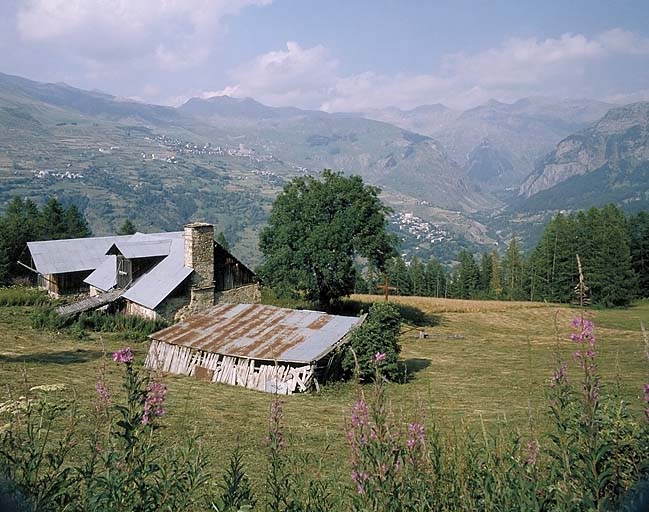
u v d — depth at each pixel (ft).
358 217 159.74
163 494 18.35
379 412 18.57
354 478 17.78
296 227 160.56
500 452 19.98
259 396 81.41
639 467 18.26
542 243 301.63
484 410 63.00
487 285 365.81
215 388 86.69
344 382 88.28
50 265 182.70
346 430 18.83
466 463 19.77
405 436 20.43
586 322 18.07
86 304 142.72
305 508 20.26
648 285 292.61
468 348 142.00
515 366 111.65
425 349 140.26
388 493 17.16
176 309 136.05
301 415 67.87
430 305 219.82
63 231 287.28
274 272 161.17
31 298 170.71
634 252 293.64
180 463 21.36
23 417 26.03
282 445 22.12
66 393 62.18
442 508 18.34
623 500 16.22
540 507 16.78
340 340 90.12
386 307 93.15
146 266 149.79
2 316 146.61
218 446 49.19
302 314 101.71
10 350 108.27
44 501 17.78
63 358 101.96
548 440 22.56
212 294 140.97
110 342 123.24
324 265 157.79
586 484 16.83
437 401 70.69
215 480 34.47
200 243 138.31
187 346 97.76
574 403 19.72
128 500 17.75
